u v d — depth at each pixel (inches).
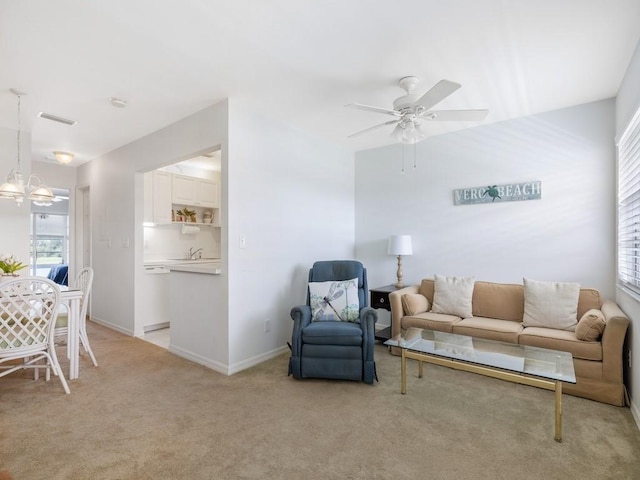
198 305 127.9
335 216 172.4
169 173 195.6
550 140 132.0
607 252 122.2
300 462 69.5
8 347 93.3
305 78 104.4
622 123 106.7
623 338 92.3
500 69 99.7
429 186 162.9
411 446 74.9
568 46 87.8
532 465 68.4
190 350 130.9
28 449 73.0
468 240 151.8
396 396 99.4
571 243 128.6
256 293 127.6
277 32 81.8
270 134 134.4
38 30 79.8
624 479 64.2
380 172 178.7
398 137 109.8
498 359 90.6
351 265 136.3
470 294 134.3
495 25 79.5
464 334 119.0
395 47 88.3
